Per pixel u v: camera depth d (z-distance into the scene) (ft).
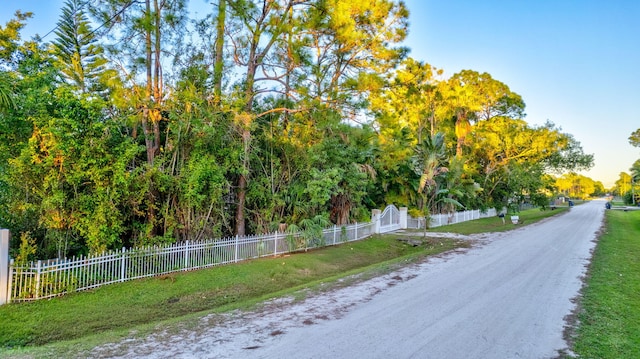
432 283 31.35
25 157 29.45
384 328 20.57
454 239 63.00
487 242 58.18
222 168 41.37
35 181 30.66
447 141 117.70
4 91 28.32
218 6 43.14
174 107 39.68
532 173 131.95
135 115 37.78
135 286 30.71
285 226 47.93
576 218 109.50
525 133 121.19
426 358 16.78
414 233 71.56
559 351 17.69
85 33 49.88
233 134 43.98
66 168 30.53
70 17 56.18
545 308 24.38
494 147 123.44
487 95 128.57
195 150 39.86
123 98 35.70
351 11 50.24
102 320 24.89
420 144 83.92
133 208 35.27
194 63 42.24
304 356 16.87
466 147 124.88
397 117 68.33
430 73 98.99
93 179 31.50
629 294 27.86
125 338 19.20
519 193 140.15
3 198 31.83
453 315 22.89
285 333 19.79
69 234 32.48
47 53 52.24
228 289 32.73
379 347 17.93
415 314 23.07
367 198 75.20
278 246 45.70
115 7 39.65
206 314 23.31
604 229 77.30
